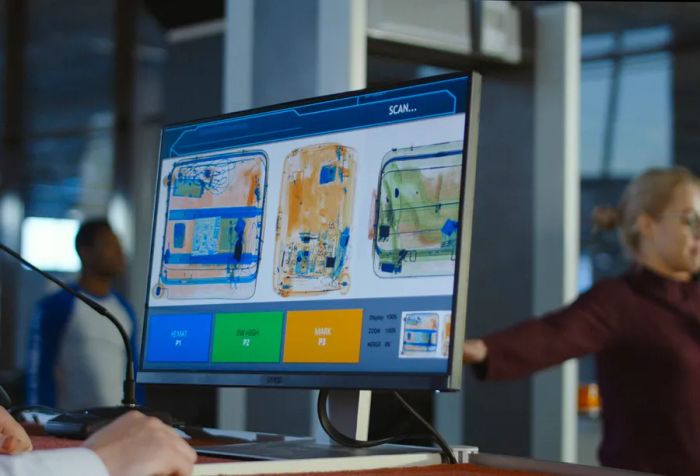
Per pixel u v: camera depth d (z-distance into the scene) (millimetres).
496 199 3873
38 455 949
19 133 12328
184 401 3592
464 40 3494
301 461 1190
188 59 4191
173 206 1597
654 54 7539
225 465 1126
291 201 1438
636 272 2492
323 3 3025
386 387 1286
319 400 1424
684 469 2346
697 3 6035
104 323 3375
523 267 3818
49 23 8641
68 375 3301
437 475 1146
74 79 10344
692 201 2512
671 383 2365
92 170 12188
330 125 1411
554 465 1218
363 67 3006
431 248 1277
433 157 1295
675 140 8672
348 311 1347
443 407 3848
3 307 13055
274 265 1441
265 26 3188
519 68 3787
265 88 3172
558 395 3656
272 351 1420
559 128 3742
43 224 12883
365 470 1190
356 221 1359
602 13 6270
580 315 2428
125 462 967
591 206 8953
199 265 1540
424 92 1317
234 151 1525
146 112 11219
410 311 1284
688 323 2389
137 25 8383
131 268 11641
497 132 3865
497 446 3760
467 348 2369
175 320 1556
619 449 2434
